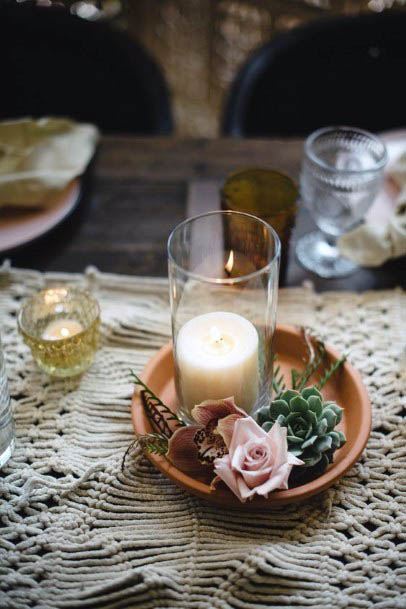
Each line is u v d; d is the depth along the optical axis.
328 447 0.62
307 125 1.26
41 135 0.99
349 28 1.21
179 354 0.68
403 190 0.92
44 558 0.62
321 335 0.81
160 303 0.85
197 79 1.86
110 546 0.62
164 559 0.62
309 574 0.60
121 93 1.23
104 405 0.74
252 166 1.03
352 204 0.87
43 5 1.22
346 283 0.88
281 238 0.81
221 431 0.62
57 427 0.72
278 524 0.64
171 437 0.64
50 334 0.79
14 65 1.24
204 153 1.05
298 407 0.64
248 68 1.19
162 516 0.65
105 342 0.81
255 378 0.69
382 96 1.25
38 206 0.93
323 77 1.23
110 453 0.70
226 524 0.64
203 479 0.65
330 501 0.65
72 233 0.93
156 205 0.97
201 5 1.66
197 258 0.79
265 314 0.69
